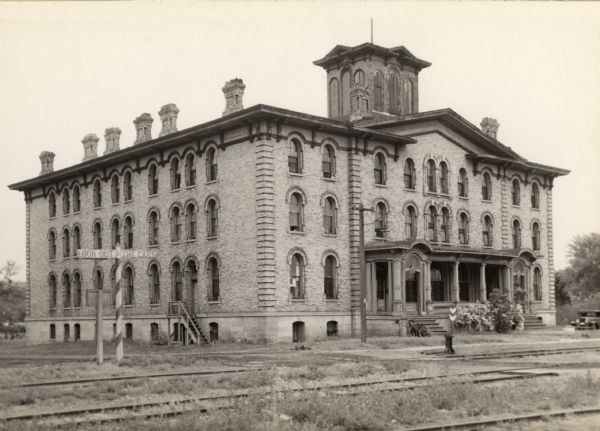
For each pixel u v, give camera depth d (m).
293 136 39.75
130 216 48.16
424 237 46.31
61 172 54.00
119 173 49.47
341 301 41.34
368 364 23.89
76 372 22.47
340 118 47.72
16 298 94.56
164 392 17.94
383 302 44.03
